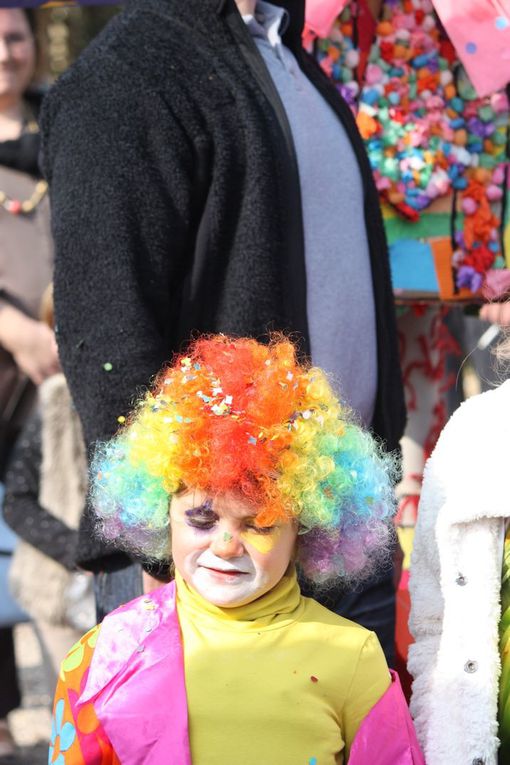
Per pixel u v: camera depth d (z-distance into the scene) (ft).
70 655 10.99
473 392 23.99
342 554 11.25
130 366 11.89
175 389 10.85
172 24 12.85
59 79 12.97
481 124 17.15
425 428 18.81
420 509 11.66
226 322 12.48
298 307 12.73
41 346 20.62
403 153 16.80
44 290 21.47
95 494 11.76
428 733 11.00
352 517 11.12
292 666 10.47
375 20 16.84
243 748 10.20
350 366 13.56
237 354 11.02
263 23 13.92
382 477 11.20
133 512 11.14
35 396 21.77
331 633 10.73
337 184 13.57
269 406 10.51
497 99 17.10
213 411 10.50
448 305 17.78
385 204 16.88
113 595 12.84
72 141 12.47
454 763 10.80
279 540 10.58
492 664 10.98
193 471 10.39
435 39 16.98
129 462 11.07
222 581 10.52
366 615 13.55
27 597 18.90
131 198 12.17
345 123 14.19
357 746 10.39
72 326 12.25
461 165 17.01
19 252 21.43
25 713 23.08
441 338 18.85
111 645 10.77
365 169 14.19
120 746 10.33
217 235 12.48
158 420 10.71
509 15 16.46
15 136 22.21
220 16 12.94
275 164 12.67
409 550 16.63
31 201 21.53
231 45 12.96
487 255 17.25
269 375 10.75
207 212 12.50
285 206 12.71
